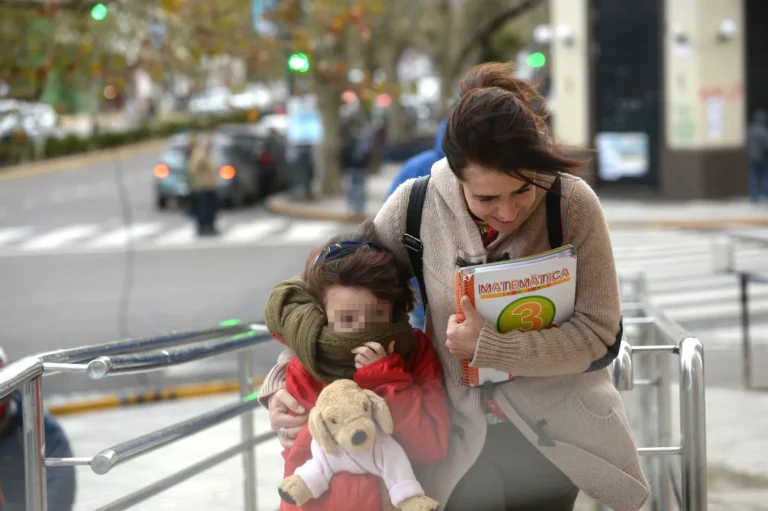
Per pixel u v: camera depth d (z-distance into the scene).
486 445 2.75
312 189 26.78
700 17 23.11
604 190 25.88
